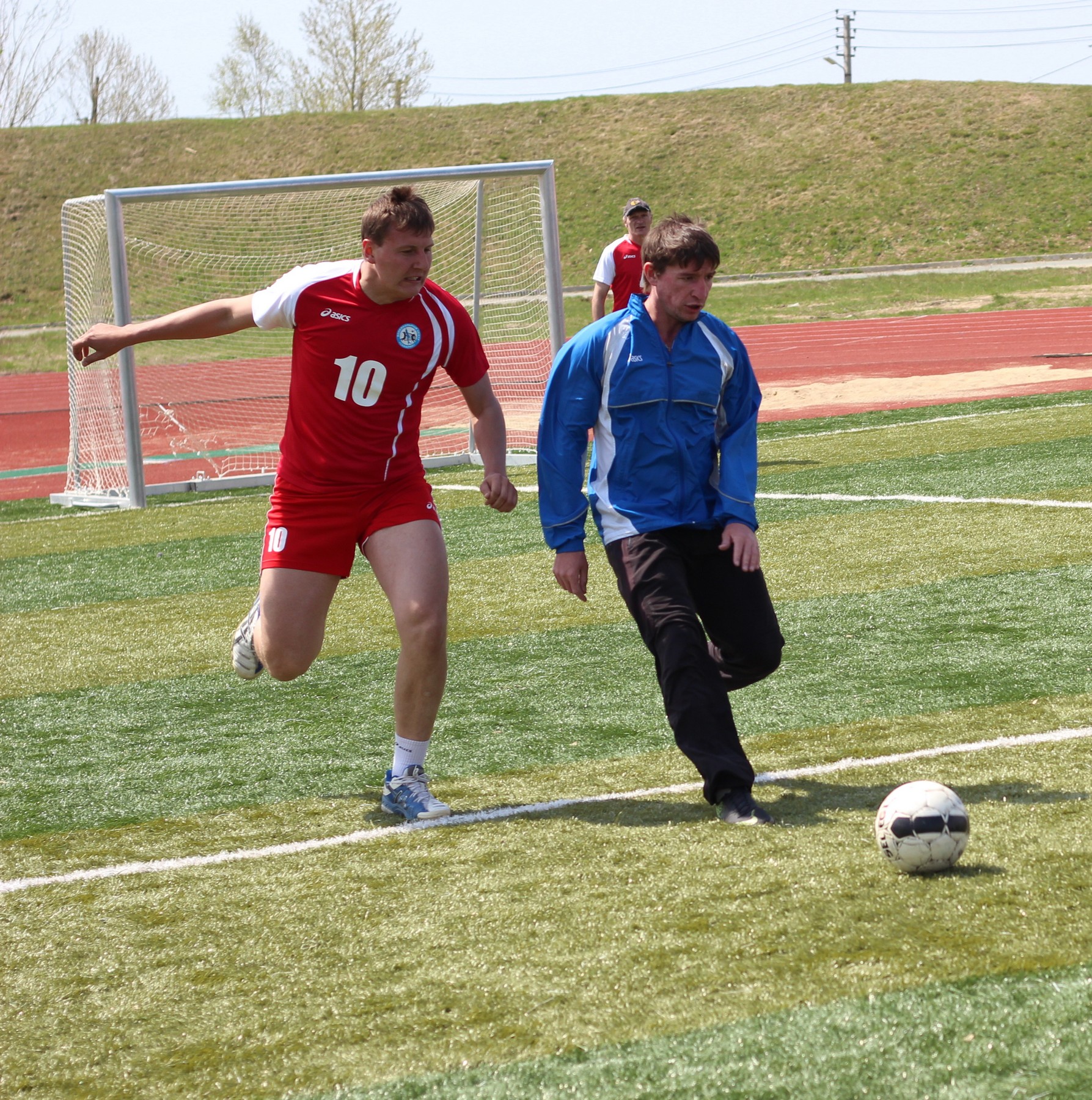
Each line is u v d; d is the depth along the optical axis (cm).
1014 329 4666
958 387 3059
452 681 991
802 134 8212
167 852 677
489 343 2706
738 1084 409
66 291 2400
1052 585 1141
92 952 554
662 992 473
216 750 865
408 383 699
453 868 620
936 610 1093
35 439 3453
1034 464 1789
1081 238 6919
